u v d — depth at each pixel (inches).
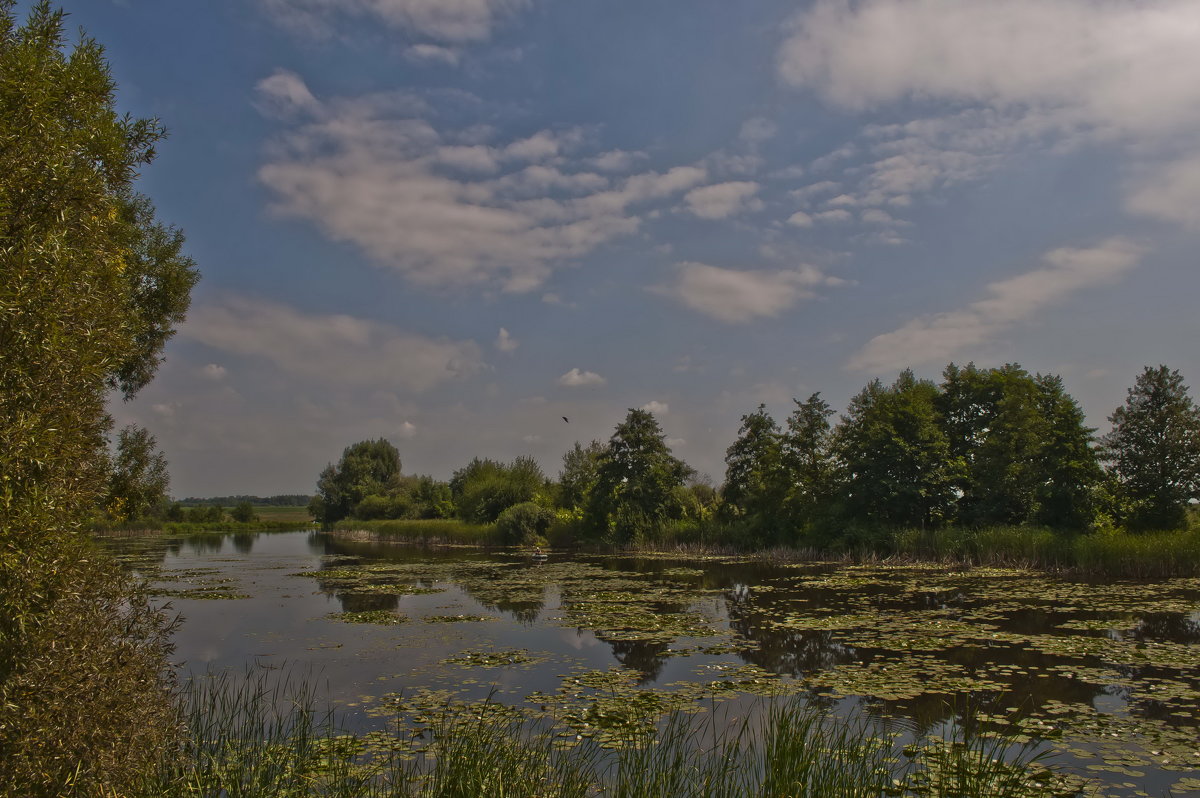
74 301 225.0
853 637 627.8
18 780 196.5
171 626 274.2
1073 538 1165.7
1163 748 351.6
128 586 260.8
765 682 483.8
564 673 520.1
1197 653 547.8
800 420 1706.4
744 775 302.0
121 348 259.8
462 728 356.5
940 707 422.3
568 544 2096.5
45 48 255.1
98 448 250.8
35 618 203.2
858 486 1496.1
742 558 1535.4
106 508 596.1
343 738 371.2
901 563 1266.0
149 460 633.6
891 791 299.9
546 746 339.9
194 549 2119.8
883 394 1625.2
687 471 2058.3
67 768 209.9
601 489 2032.5
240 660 577.3
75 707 213.6
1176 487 1282.0
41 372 208.1
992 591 900.6
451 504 3284.9
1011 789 285.3
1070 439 1318.9
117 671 235.9
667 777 287.7
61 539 213.8
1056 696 442.3
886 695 447.2
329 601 929.5
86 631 225.3
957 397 1635.1
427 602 910.4
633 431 2000.5
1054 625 674.2
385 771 321.1
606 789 294.0
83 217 241.9
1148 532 1198.3
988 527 1343.5
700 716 410.3
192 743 332.5
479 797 268.2
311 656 589.3
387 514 3449.8
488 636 669.3
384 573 1277.1
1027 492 1366.9
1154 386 1316.4
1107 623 680.4
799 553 1485.0
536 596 940.0
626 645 619.2
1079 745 357.1
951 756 313.0
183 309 635.5
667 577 1152.2
